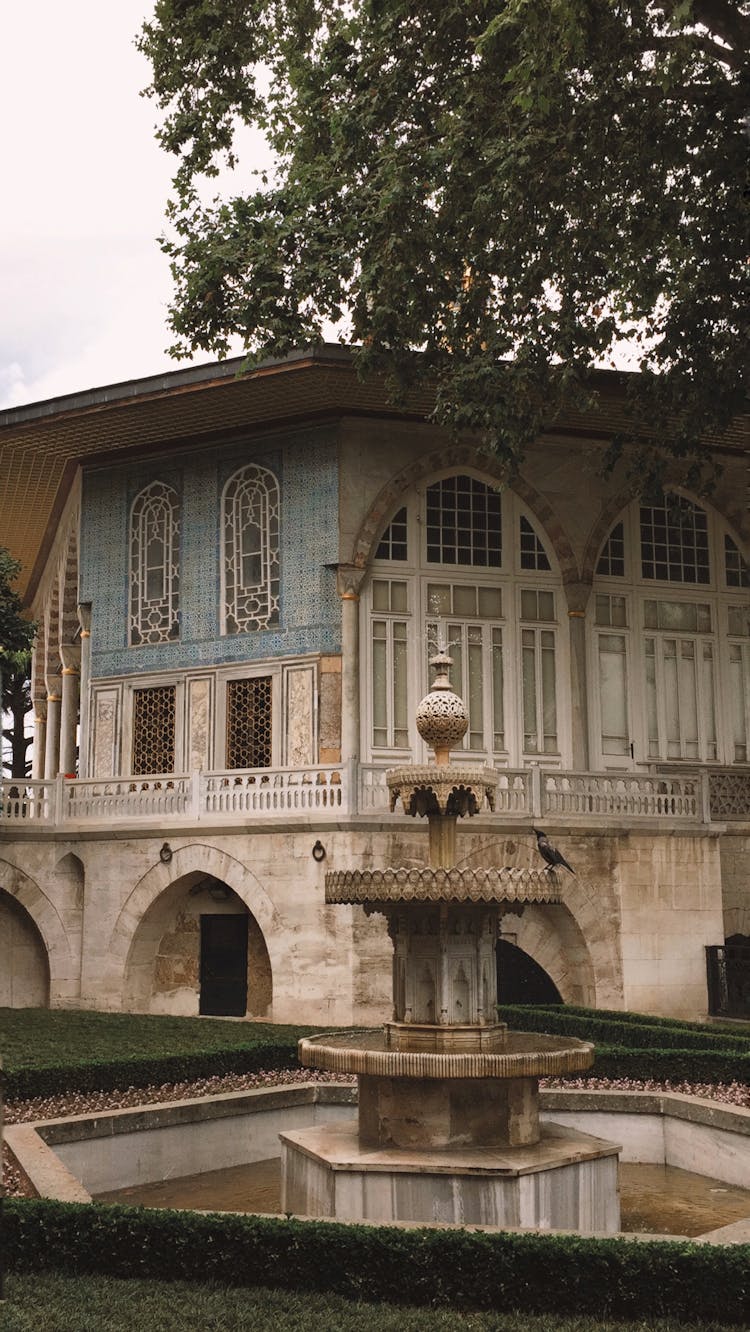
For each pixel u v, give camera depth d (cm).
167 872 2273
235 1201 1070
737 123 1723
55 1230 754
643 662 2644
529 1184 903
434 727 1057
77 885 2380
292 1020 2097
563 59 1495
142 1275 740
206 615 2562
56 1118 1125
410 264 1781
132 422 2514
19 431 2556
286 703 2444
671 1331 649
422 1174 904
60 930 2356
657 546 2700
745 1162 1074
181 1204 1059
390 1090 973
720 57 1750
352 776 2116
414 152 1758
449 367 1959
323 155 1908
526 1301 694
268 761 2467
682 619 2692
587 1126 1219
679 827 2319
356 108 1797
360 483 2455
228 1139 1201
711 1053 1412
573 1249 696
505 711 2523
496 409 1841
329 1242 723
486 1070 927
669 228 1822
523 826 2211
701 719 2670
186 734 2550
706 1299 674
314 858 2116
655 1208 1037
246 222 1877
